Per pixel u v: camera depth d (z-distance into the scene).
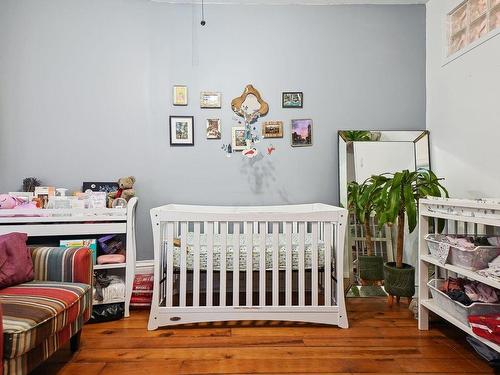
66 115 2.71
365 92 2.90
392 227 2.79
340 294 2.14
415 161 2.84
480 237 1.84
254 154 2.73
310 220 2.16
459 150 2.48
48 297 1.53
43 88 2.69
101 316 2.21
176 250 2.27
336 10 2.88
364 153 2.84
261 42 2.85
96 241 2.37
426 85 2.91
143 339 1.97
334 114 2.88
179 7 2.80
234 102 2.82
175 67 2.80
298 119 2.87
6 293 1.56
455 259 1.82
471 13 2.42
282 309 2.13
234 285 2.15
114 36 2.75
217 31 2.83
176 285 2.78
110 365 1.68
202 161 2.83
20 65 2.67
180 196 2.81
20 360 1.29
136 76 2.77
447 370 1.63
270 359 1.74
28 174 2.68
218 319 2.13
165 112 2.80
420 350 1.83
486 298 1.73
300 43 2.87
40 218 2.22
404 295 2.38
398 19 2.91
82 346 1.88
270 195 2.86
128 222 2.33
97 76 2.74
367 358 1.75
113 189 2.73
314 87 2.88
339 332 2.06
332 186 2.88
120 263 2.34
